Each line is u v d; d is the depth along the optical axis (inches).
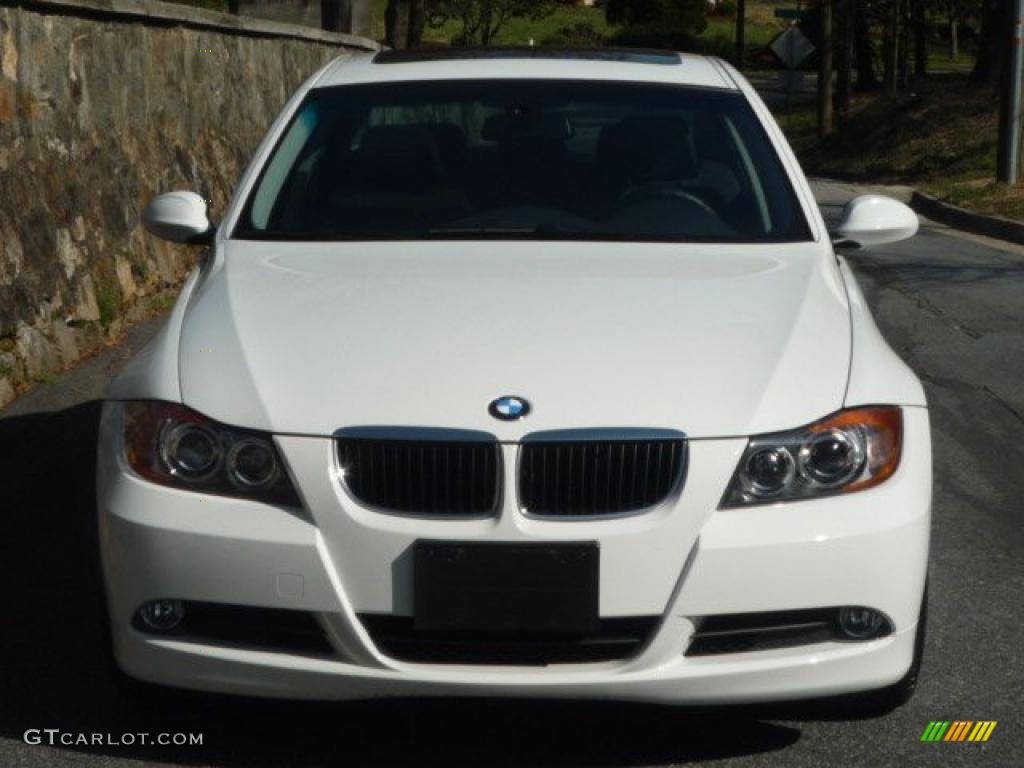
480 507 170.9
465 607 169.2
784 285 205.8
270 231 230.5
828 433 175.8
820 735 191.8
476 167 240.4
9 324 355.6
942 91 1546.5
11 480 297.3
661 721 195.5
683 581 169.2
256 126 631.2
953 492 300.5
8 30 369.4
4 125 365.7
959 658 217.3
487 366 178.7
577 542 168.6
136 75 471.8
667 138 244.4
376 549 169.5
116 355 401.1
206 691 179.2
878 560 173.6
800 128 2048.5
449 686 170.4
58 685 206.5
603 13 3855.8
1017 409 371.6
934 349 446.0
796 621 175.0
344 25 1002.7
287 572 170.4
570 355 181.0
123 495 177.8
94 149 429.4
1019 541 271.0
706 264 214.4
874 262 643.5
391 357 181.5
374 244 223.1
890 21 2129.7
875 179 1301.7
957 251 697.6
